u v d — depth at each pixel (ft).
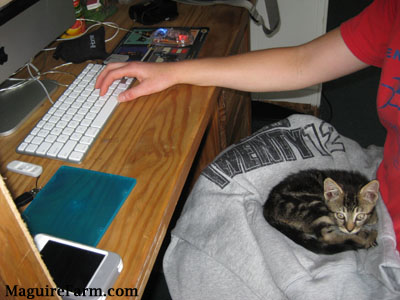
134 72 2.70
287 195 2.94
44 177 2.19
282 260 2.42
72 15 3.10
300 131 3.19
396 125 2.47
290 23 5.64
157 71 2.71
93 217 1.95
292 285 2.32
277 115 6.12
